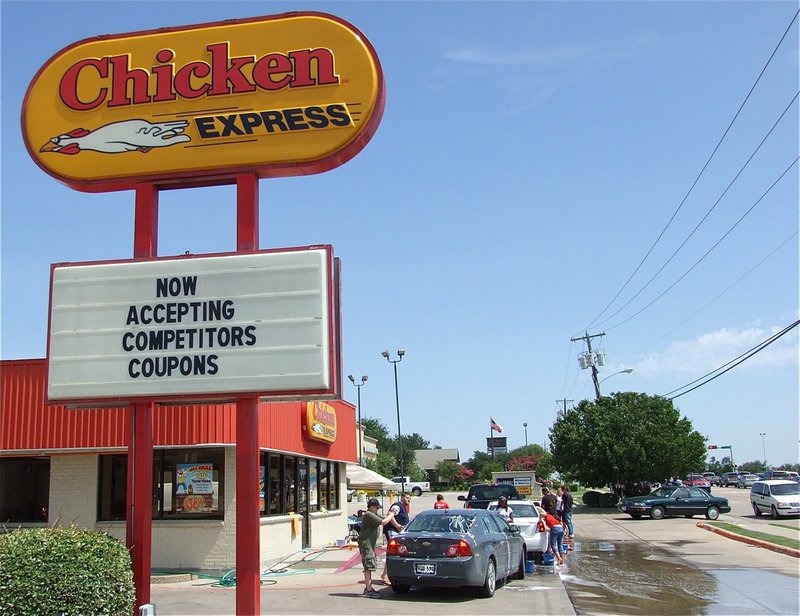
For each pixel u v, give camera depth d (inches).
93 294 426.9
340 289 425.4
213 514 674.8
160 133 454.6
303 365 404.5
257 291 414.6
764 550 868.6
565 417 1953.7
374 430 4852.4
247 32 459.2
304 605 517.3
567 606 507.8
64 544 353.4
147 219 450.0
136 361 416.2
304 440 840.9
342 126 440.1
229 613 491.2
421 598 546.6
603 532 1167.0
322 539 953.5
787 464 5743.1
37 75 469.4
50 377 421.1
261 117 447.2
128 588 374.9
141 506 418.0
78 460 711.7
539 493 2709.2
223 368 409.1
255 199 446.6
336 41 450.3
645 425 1822.1
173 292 420.8
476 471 4803.2
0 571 337.7
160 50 464.1
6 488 725.3
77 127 462.0
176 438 653.9
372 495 2306.8
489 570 556.1
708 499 1451.8
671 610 490.0
